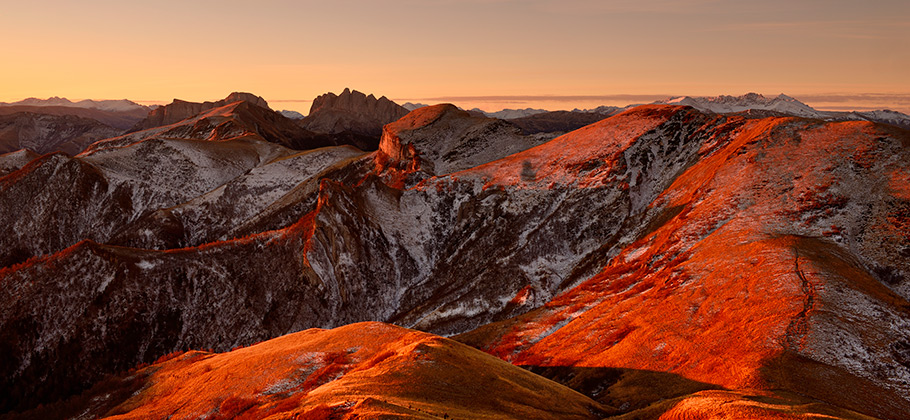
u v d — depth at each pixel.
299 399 37.44
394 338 51.22
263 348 58.00
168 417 45.53
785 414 30.84
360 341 52.16
